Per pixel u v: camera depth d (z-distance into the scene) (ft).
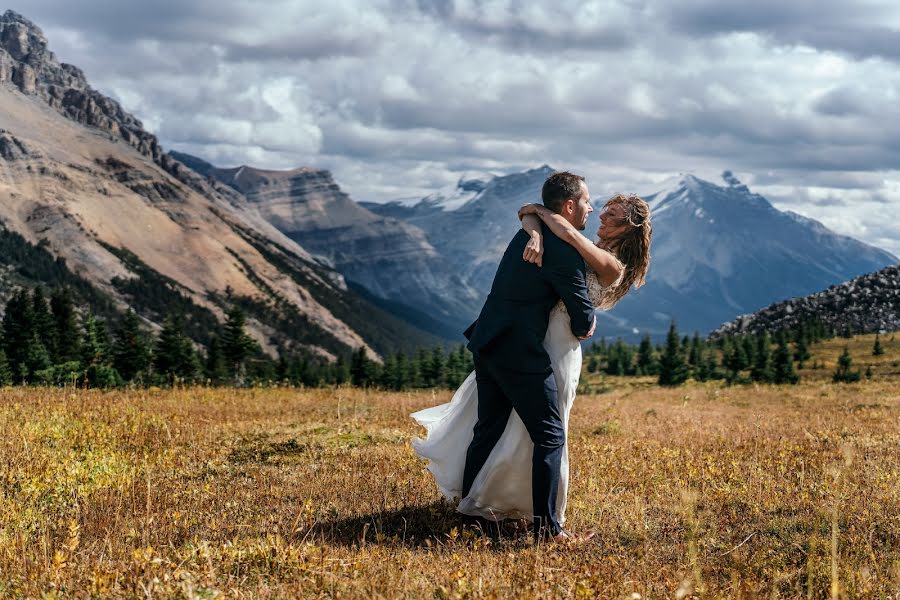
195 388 57.31
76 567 14.29
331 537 17.88
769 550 16.71
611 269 18.63
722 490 22.48
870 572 14.94
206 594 12.57
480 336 18.71
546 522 18.33
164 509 19.83
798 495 21.91
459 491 20.25
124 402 42.80
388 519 19.80
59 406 37.58
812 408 60.80
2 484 21.08
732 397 86.79
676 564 15.85
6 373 162.91
